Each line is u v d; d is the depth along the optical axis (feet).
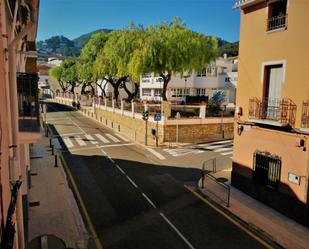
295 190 37.60
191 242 32.63
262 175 43.57
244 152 47.19
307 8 35.78
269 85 42.78
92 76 161.17
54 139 92.73
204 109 92.27
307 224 35.99
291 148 38.17
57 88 339.16
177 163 65.87
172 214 39.55
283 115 39.09
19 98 28.96
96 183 51.60
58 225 35.01
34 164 61.77
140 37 108.37
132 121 110.52
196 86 165.89
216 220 37.93
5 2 18.65
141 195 46.24
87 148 80.23
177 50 92.94
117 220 37.58
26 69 55.83
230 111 106.11
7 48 19.39
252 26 44.50
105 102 145.89
